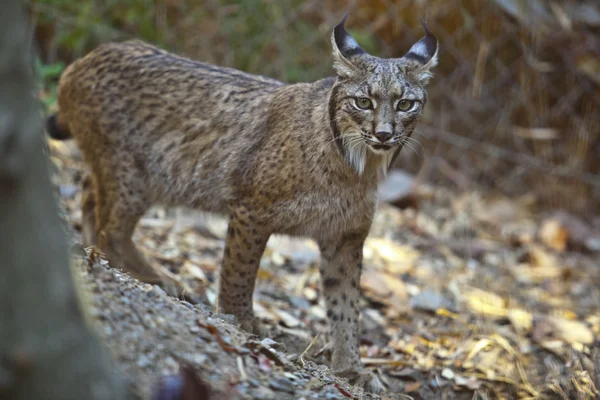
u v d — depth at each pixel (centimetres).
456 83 1528
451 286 1099
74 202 1016
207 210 848
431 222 1320
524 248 1291
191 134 841
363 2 1493
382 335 926
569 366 902
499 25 1493
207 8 1420
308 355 798
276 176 772
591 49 1480
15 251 341
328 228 786
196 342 517
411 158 1505
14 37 348
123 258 858
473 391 828
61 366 350
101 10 1362
